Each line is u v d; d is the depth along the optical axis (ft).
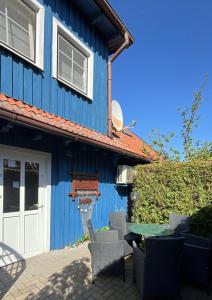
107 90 30.63
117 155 28.68
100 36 29.53
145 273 12.40
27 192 18.39
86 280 14.88
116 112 33.91
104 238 16.98
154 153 37.35
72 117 24.22
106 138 26.37
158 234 16.81
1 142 16.22
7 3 18.61
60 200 21.24
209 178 22.50
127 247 17.47
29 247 18.44
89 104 26.99
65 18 23.67
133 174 28.58
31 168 18.80
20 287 13.78
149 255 12.32
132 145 34.71
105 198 27.76
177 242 12.22
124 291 13.73
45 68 21.08
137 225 19.84
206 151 34.65
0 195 16.33
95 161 26.21
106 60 30.66
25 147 17.95
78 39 25.27
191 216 22.35
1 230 16.34
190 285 15.01
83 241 23.38
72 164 22.81
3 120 14.42
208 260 14.11
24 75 18.97
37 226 19.17
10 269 16.08
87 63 27.30
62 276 15.29
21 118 13.98
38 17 20.59
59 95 22.58
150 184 25.95
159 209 25.25
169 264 12.37
